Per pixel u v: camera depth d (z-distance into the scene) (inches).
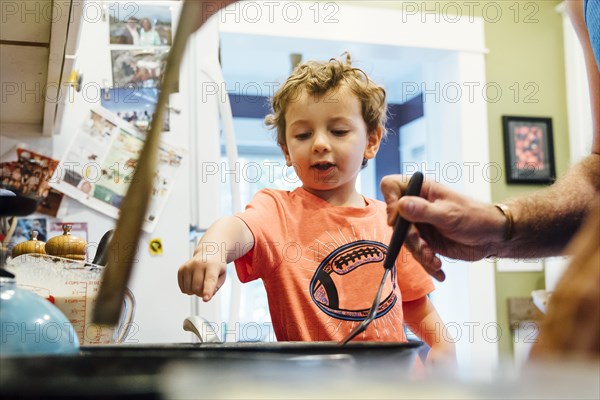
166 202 57.7
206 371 9.7
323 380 7.8
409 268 45.4
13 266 28.6
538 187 103.6
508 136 102.7
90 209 55.7
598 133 39.3
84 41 56.8
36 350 18.2
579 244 10.7
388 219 31.2
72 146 55.9
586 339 9.2
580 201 33.6
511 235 32.4
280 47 97.4
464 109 100.7
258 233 41.3
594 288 9.5
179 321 56.5
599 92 39.5
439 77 106.3
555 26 107.0
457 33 100.7
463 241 31.8
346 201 46.4
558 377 7.6
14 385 10.9
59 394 10.7
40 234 54.3
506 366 8.4
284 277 41.4
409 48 99.0
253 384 7.8
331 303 40.9
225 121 63.9
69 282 31.3
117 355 13.1
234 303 64.4
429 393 7.2
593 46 37.0
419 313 46.3
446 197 31.4
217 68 63.6
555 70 106.5
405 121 160.2
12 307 18.5
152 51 57.7
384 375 8.1
